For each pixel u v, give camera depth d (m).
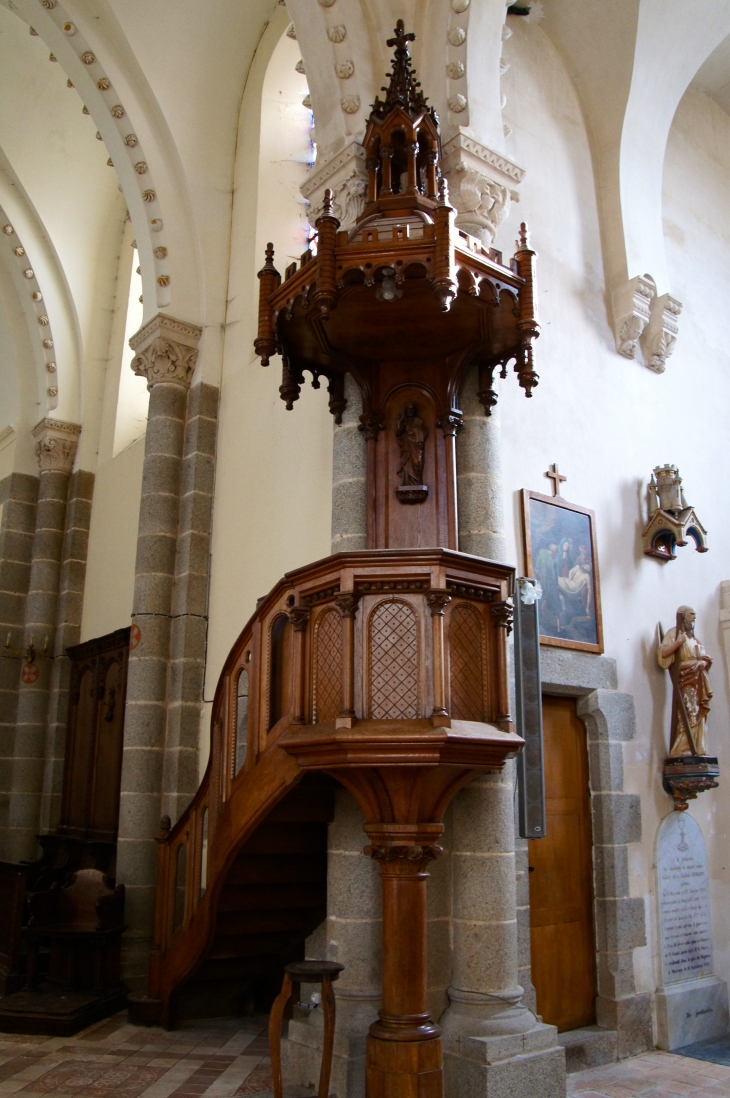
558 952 6.69
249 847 5.91
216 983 7.16
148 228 10.00
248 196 10.02
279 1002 4.62
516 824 6.12
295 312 5.84
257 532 8.41
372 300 5.67
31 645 12.47
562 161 8.79
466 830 5.62
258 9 10.01
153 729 8.83
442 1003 5.47
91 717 11.13
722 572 9.02
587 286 8.59
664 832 7.51
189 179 10.03
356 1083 4.98
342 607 4.79
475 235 6.81
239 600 8.51
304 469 7.85
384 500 6.21
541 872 6.72
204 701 8.80
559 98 9.07
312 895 6.55
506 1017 5.30
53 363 13.24
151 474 9.56
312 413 7.87
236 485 9.01
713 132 11.19
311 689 5.04
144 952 8.17
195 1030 6.78
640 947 7.05
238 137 10.46
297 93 10.40
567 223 8.60
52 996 7.32
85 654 11.67
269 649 5.62
